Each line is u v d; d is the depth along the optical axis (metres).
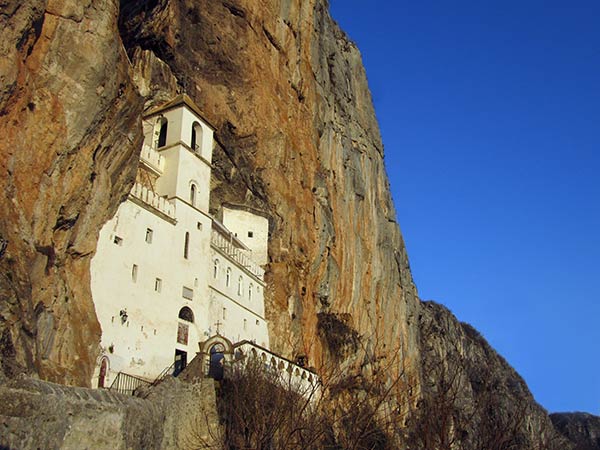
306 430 22.88
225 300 42.91
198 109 46.09
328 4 80.06
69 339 27.36
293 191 56.03
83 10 28.28
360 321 66.19
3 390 15.72
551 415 128.50
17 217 24.22
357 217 70.88
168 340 35.44
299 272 54.44
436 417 22.12
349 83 80.69
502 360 100.94
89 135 28.81
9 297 21.58
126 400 20.31
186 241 39.53
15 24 23.80
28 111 25.67
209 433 24.47
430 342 91.50
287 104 58.56
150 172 39.94
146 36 49.66
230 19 53.59
